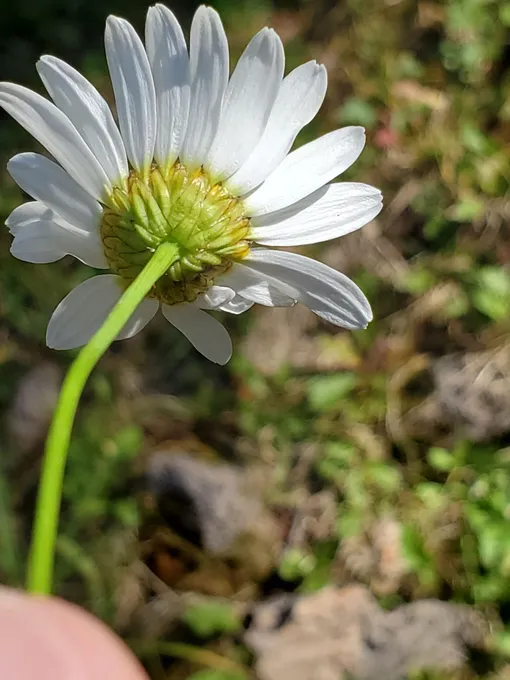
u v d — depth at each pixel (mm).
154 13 81
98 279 84
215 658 149
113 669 73
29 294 175
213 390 167
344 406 162
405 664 143
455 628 144
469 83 176
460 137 172
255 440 163
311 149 85
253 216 84
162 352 171
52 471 66
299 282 83
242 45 188
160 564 156
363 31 184
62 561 157
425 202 170
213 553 154
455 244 166
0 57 199
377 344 165
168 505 158
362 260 170
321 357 167
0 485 162
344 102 180
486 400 155
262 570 154
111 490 161
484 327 160
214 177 83
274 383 166
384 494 156
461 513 151
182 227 81
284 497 159
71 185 81
